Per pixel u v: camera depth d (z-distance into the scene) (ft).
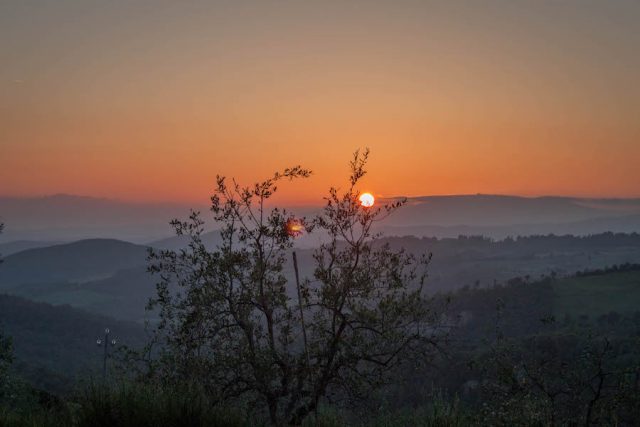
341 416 30.86
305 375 33.32
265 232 37.14
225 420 26.78
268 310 35.29
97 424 25.03
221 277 36.11
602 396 29.76
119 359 33.01
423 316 34.78
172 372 32.71
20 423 25.61
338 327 36.09
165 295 36.40
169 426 25.40
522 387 30.30
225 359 33.40
